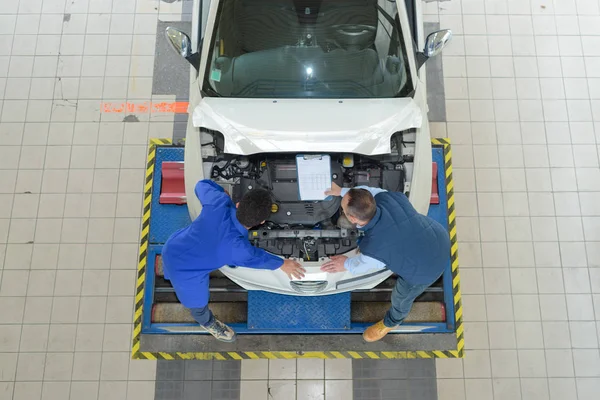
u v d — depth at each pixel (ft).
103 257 14.70
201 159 11.11
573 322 14.25
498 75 16.75
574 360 13.89
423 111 11.64
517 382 13.69
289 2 11.85
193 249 9.26
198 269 9.47
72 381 13.60
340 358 13.74
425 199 11.35
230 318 13.23
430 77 16.67
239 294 13.44
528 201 15.40
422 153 11.30
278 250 10.71
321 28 11.76
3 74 16.55
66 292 14.37
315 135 10.36
